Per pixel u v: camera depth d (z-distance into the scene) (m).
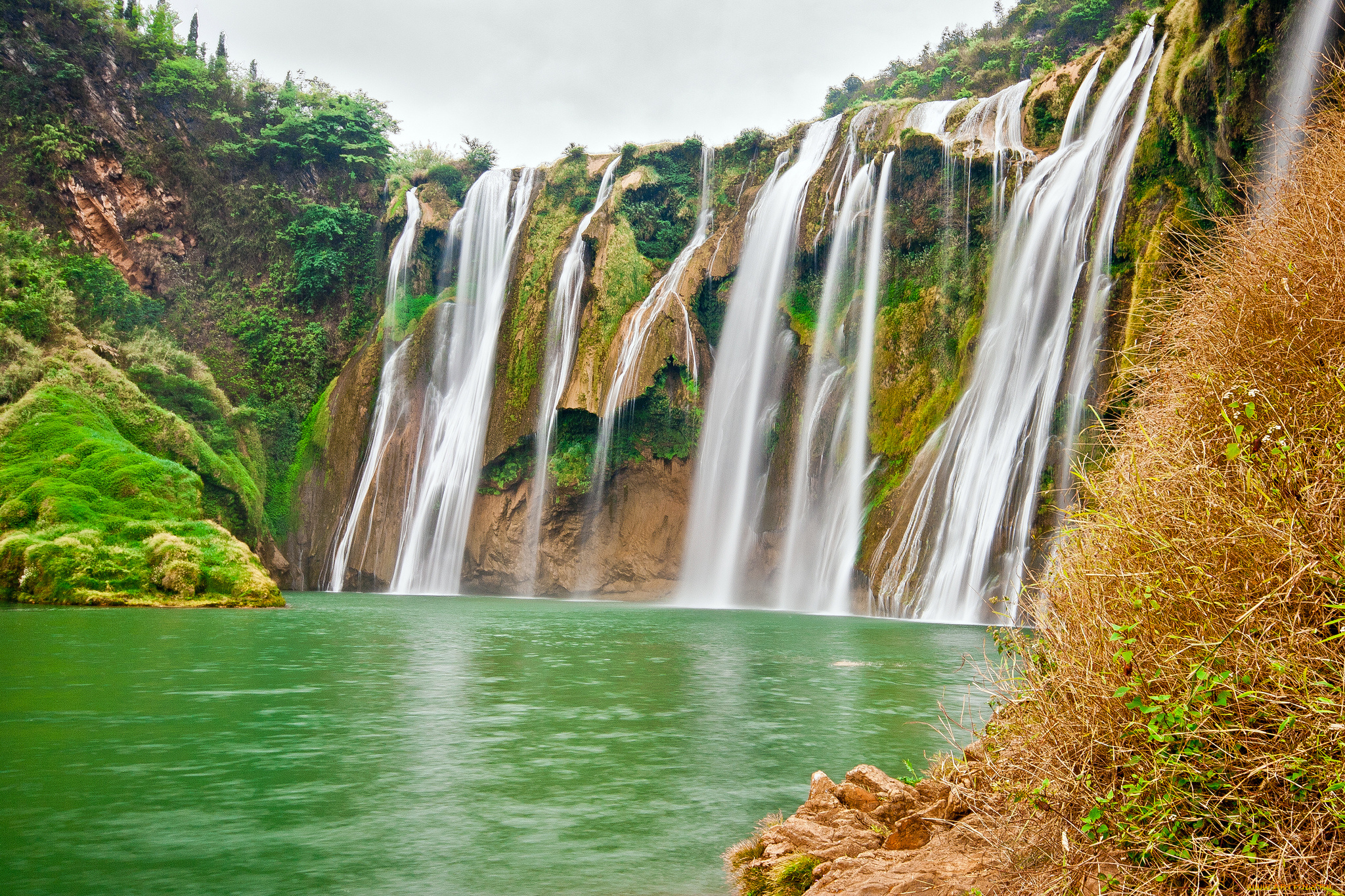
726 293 46.31
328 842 6.52
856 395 38.66
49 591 27.20
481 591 46.34
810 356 41.44
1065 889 4.11
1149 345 5.91
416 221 53.84
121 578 27.83
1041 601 5.09
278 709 11.40
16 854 6.17
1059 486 26.94
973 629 25.41
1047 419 28.67
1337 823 3.31
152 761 8.73
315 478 49.78
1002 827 5.00
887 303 39.03
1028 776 4.77
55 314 41.75
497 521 46.66
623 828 6.86
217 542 30.39
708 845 6.49
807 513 39.50
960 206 37.06
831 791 6.71
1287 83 20.62
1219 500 4.11
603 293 46.62
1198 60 23.97
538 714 11.38
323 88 63.78
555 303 47.78
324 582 48.16
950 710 11.70
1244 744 3.59
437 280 53.50
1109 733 4.20
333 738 9.81
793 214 43.75
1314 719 3.48
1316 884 3.25
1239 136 22.28
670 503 45.06
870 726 10.69
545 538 45.66
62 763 8.60
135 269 53.31
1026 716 4.97
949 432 33.06
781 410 42.44
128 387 39.78
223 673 14.17
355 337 54.59
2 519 30.17
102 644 17.36
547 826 6.91
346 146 59.09
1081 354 28.14
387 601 36.88
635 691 13.27
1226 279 5.13
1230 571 3.96
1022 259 32.34
